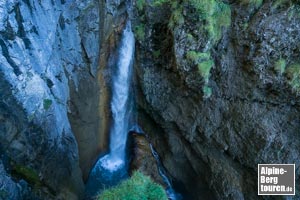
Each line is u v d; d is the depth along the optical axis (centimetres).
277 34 703
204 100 848
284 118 749
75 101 862
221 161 872
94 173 995
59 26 760
